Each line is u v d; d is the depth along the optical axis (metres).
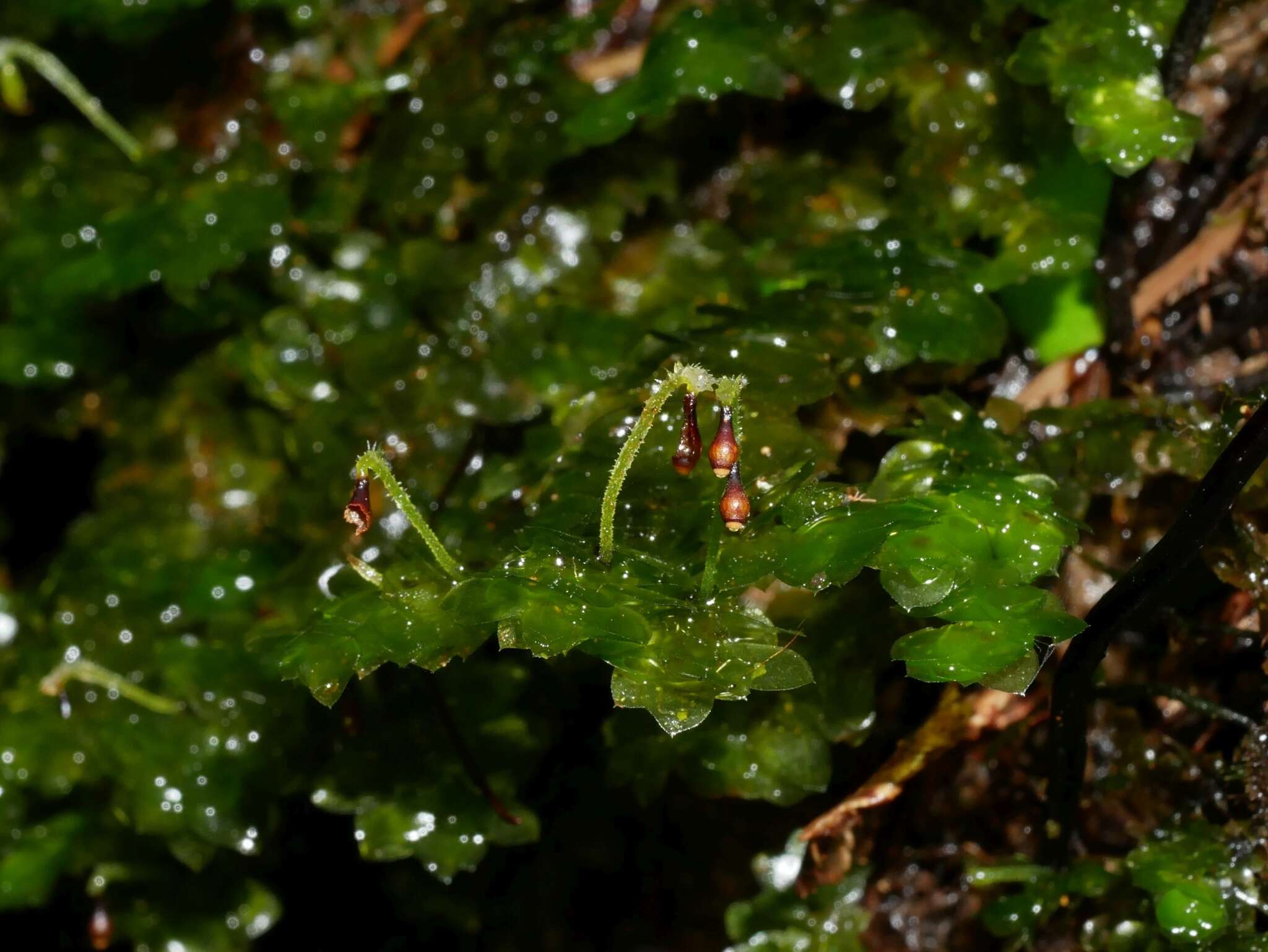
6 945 0.19
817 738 0.16
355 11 0.18
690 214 0.18
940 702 0.16
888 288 0.16
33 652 0.18
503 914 0.18
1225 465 0.14
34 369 0.19
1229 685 0.16
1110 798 0.16
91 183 0.19
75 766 0.18
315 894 0.18
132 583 0.18
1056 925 0.16
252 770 0.17
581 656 0.16
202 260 0.18
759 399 0.15
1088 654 0.15
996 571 0.15
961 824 0.17
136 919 0.17
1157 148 0.16
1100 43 0.16
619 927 0.18
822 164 0.17
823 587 0.14
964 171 0.17
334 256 0.18
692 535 0.15
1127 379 0.17
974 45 0.17
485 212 0.18
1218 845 0.15
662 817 0.18
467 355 0.17
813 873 0.17
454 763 0.16
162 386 0.19
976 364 0.16
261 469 0.19
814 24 0.17
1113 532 0.16
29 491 0.22
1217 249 0.16
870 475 0.17
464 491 0.17
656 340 0.16
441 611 0.15
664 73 0.16
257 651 0.16
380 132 0.18
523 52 0.18
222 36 0.19
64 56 0.21
